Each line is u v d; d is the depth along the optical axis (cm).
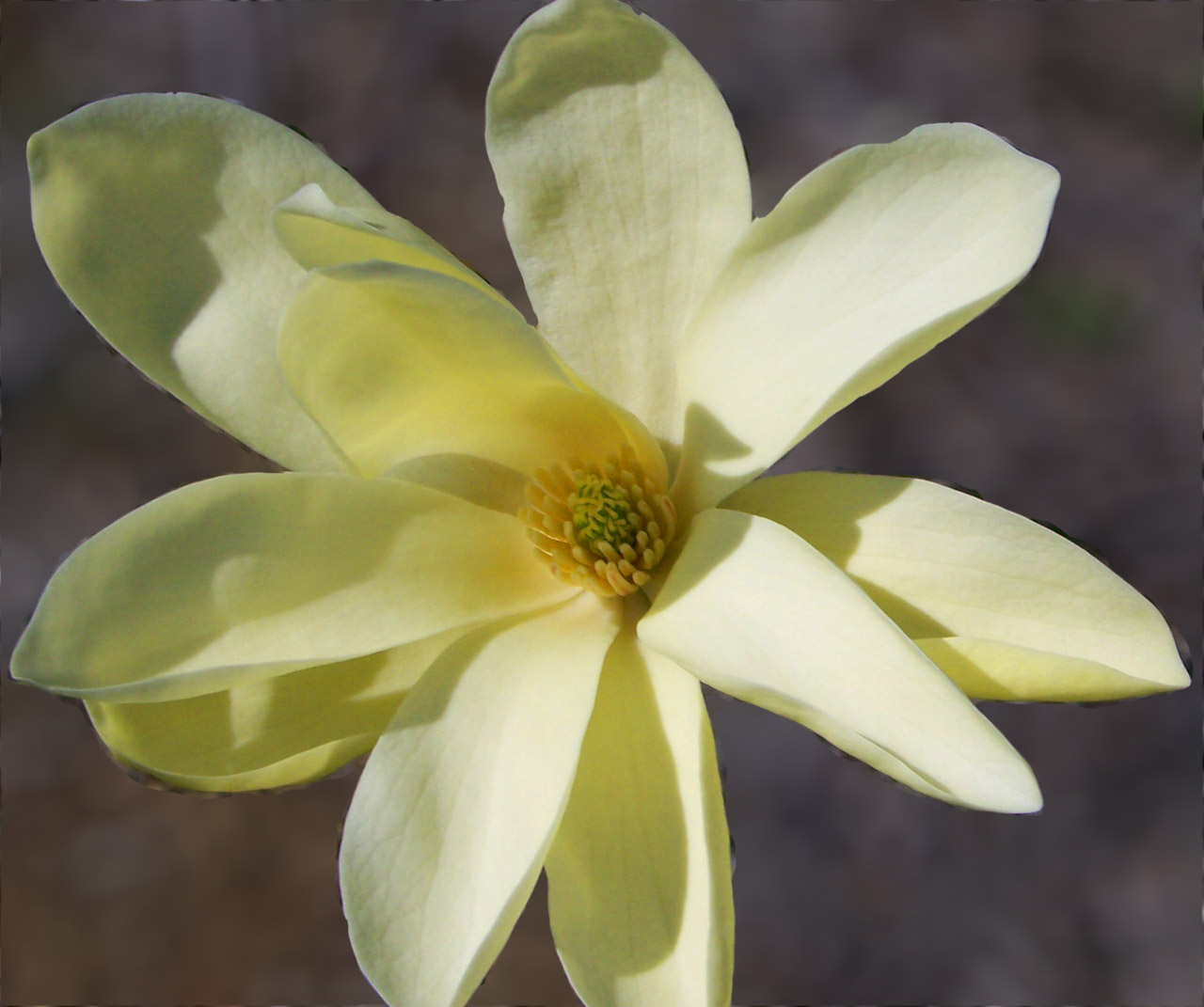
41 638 46
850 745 44
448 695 47
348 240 46
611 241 48
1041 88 95
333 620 47
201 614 47
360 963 45
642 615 49
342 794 85
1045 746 86
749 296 47
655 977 46
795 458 88
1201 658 85
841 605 45
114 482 88
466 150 92
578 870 47
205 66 89
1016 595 47
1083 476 87
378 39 93
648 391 49
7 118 92
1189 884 82
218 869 83
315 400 47
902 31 96
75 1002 79
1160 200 93
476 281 47
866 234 47
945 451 88
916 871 84
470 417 48
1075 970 81
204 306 48
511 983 79
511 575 49
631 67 48
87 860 83
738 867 84
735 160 48
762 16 96
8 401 89
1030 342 91
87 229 48
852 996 80
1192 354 90
